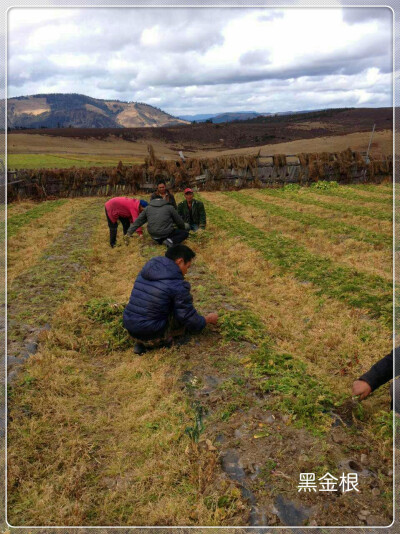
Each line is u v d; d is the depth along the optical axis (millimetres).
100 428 3090
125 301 5555
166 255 4094
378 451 2645
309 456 2619
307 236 9305
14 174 17250
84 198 18094
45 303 5410
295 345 4355
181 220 8312
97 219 12336
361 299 5391
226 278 6555
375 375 2373
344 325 4730
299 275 6598
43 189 18000
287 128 143250
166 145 124000
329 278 6324
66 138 110125
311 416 3014
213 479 2473
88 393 3557
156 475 2562
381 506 2219
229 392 3354
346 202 14164
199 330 4152
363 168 19562
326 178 19750
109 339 4496
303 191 17688
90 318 5012
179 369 3789
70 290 5871
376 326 4621
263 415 3055
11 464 2600
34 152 62156
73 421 3145
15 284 6156
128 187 18938
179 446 2773
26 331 4527
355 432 2844
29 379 3545
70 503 2361
